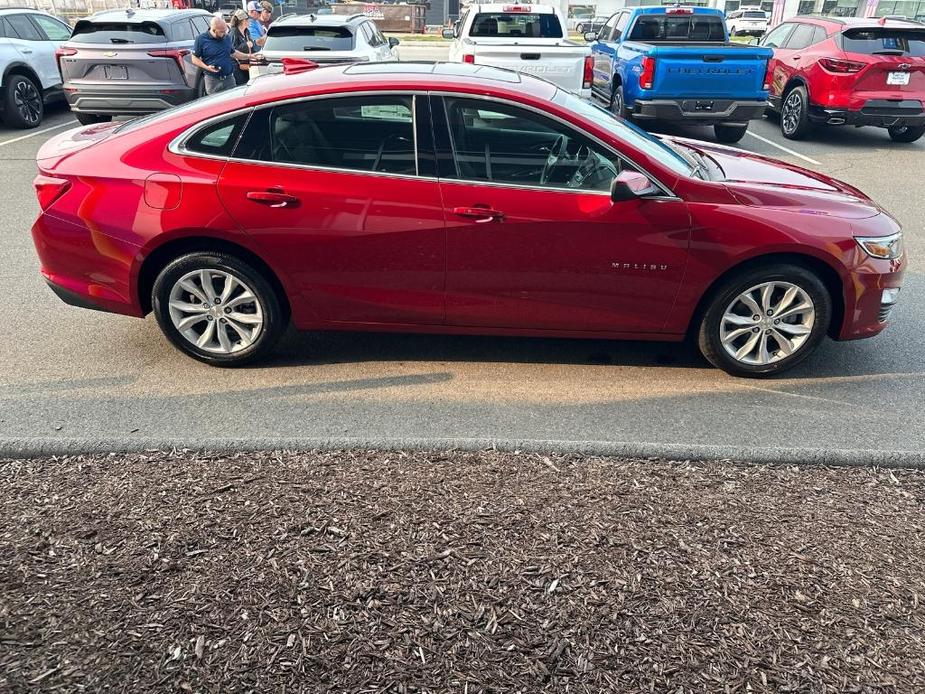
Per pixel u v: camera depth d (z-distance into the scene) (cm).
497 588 247
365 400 388
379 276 393
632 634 229
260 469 311
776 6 3578
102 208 386
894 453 328
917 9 3375
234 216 379
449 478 307
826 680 215
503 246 383
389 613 236
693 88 996
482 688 210
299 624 231
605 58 1231
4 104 1102
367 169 381
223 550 262
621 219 378
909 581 254
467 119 380
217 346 416
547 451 329
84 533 269
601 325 407
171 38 1046
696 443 351
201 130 385
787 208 389
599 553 264
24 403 378
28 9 1195
